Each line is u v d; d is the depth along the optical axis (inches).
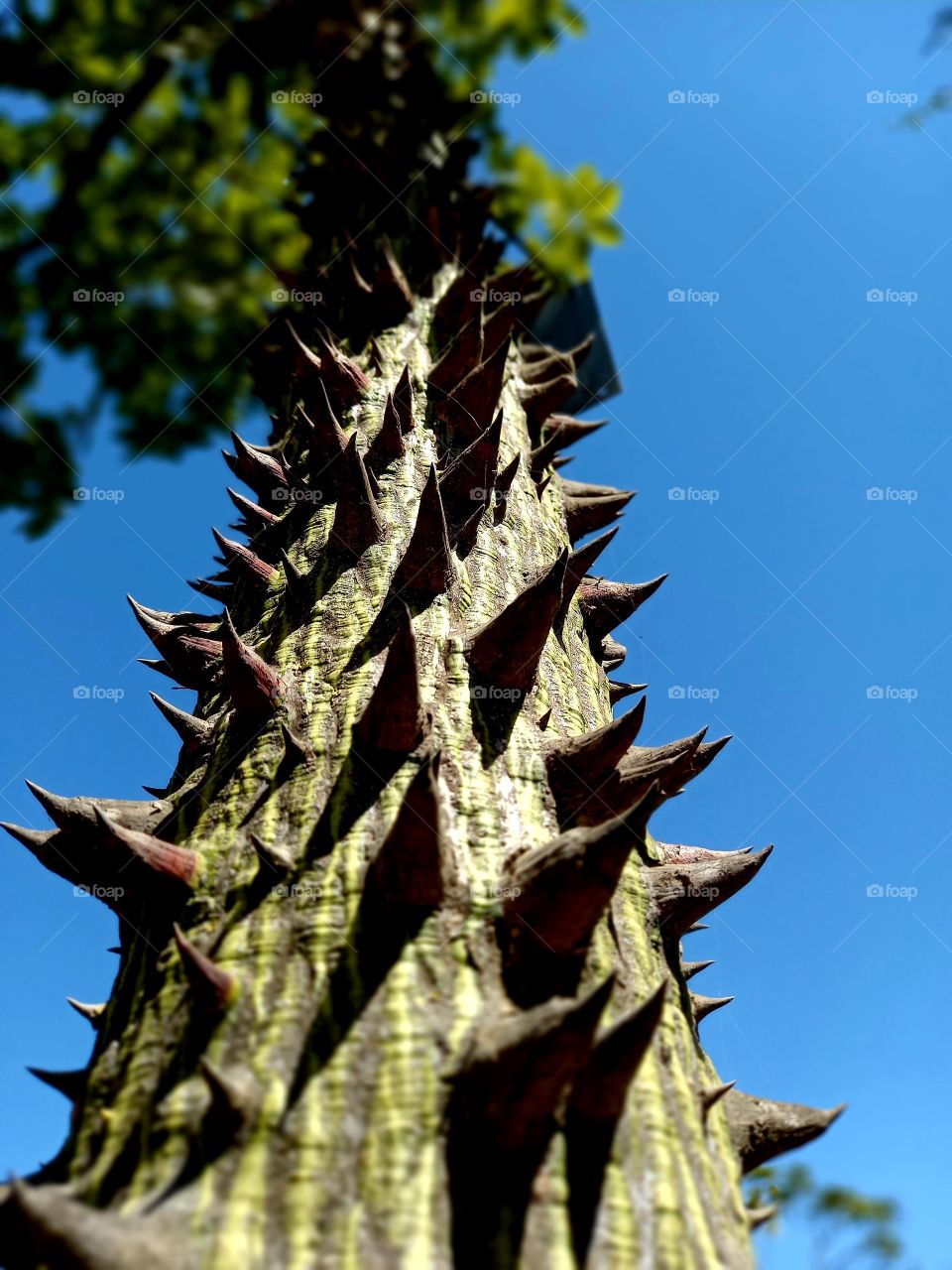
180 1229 4.6
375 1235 4.6
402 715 6.8
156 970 6.4
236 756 7.6
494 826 6.6
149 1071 5.7
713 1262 5.1
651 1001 4.9
